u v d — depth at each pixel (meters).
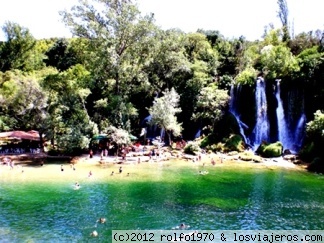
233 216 28.97
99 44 63.78
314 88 61.31
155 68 75.38
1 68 98.00
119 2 65.12
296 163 52.16
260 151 58.78
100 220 27.48
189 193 35.91
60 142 55.25
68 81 60.31
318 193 36.16
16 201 32.53
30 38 100.31
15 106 59.62
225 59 82.94
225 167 49.75
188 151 59.97
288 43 83.25
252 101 67.25
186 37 84.25
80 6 64.19
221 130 65.94
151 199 33.62
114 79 70.12
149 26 65.38
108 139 60.12
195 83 71.88
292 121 63.28
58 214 29.09
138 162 52.91
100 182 40.16
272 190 37.25
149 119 71.06
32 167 48.06
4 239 23.89
